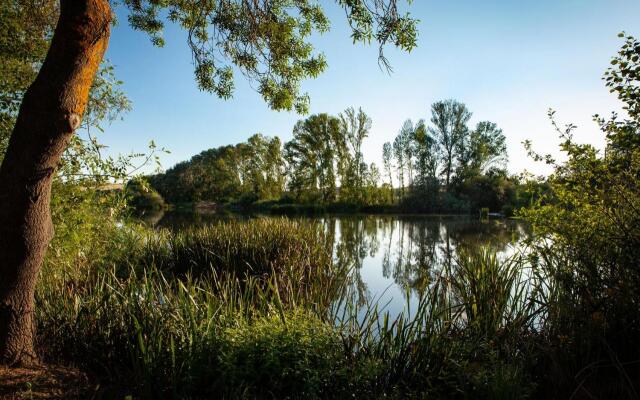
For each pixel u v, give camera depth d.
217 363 3.47
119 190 7.44
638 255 3.64
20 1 5.96
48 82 3.06
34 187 3.17
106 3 3.30
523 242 4.97
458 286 5.86
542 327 4.64
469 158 48.41
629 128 3.65
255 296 5.75
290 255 8.91
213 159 70.62
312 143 46.62
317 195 48.00
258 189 58.75
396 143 50.75
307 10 5.70
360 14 4.27
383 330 4.04
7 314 3.29
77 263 7.42
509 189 40.25
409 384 3.61
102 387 3.52
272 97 6.14
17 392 3.07
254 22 5.23
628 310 3.74
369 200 48.00
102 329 4.19
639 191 3.74
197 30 6.27
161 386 3.37
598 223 4.26
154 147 6.18
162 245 10.85
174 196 68.69
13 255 3.20
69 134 3.25
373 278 10.53
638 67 3.38
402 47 4.24
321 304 5.70
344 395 3.34
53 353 3.99
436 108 48.97
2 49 5.75
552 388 3.64
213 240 10.08
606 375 3.74
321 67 6.04
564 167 4.50
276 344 3.54
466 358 3.87
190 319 3.68
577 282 4.24
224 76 6.19
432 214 43.38
